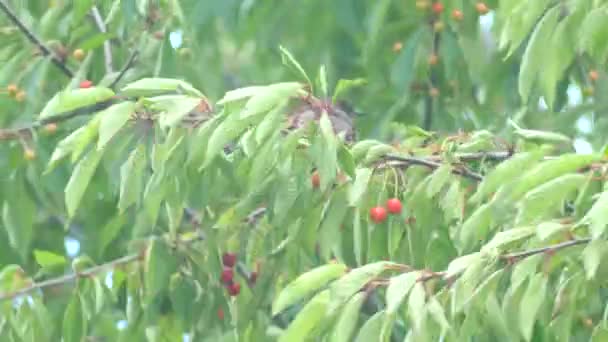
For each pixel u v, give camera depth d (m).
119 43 13.00
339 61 15.79
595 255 8.59
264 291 10.91
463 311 9.02
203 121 9.72
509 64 13.82
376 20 13.32
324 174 9.31
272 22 15.73
